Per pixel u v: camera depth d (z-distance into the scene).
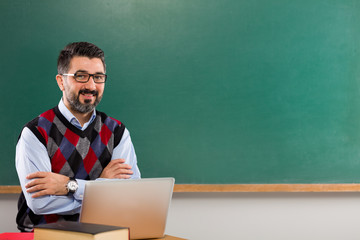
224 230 2.75
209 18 2.70
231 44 2.71
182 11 2.69
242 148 2.72
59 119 1.99
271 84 2.73
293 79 2.74
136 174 2.17
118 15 2.66
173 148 2.69
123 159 2.06
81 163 2.00
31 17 2.60
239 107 2.72
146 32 2.68
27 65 2.60
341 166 2.75
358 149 2.76
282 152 2.73
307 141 2.74
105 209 1.35
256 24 2.72
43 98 2.61
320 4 2.74
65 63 1.95
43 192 1.78
